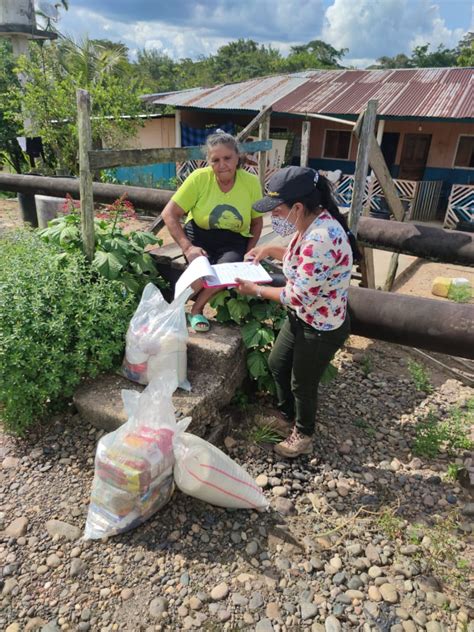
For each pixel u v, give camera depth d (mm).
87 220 3191
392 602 2068
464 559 2301
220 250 3328
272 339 2994
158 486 2270
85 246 3270
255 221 3381
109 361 2924
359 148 3254
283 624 1957
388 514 2518
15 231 4141
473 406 3549
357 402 3574
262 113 4824
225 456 2379
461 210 10844
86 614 1940
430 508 2609
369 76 13039
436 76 12219
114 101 11727
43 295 2947
